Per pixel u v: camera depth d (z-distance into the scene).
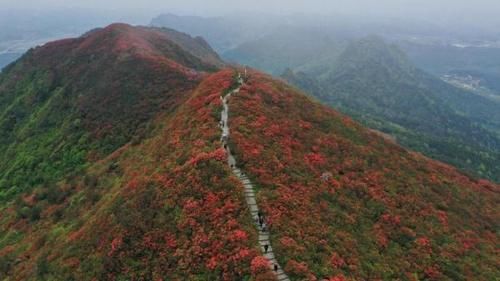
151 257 40.41
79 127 100.62
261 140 56.62
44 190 79.00
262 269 34.88
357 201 52.91
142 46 137.00
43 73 142.75
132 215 46.03
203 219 41.53
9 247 63.84
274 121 64.31
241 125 59.72
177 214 43.47
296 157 56.12
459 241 52.91
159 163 57.09
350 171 59.84
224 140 55.25
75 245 49.34
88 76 125.62
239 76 84.25
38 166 93.56
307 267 36.12
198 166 48.72
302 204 45.34
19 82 147.12
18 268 55.44
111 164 75.12
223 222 40.41
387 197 56.75
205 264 37.03
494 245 55.34
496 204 71.94
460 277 45.78
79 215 62.62
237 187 44.50
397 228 50.78
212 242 38.59
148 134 81.25
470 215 62.66
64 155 93.19
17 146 109.31
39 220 69.31
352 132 75.25
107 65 126.19
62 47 156.38
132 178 59.69
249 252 36.66
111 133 92.56
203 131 59.06
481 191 75.44
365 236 46.22
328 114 78.50
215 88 78.00
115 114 99.31
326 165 58.00
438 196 63.91
